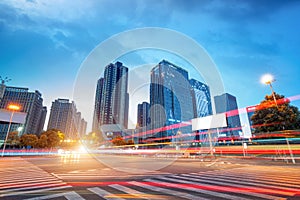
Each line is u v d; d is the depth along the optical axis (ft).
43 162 44.98
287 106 58.44
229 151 70.13
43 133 133.18
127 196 13.73
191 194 14.35
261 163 41.50
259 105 64.59
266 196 13.66
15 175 23.99
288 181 19.63
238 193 14.61
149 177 22.48
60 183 18.57
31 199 12.94
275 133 57.52
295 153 52.16
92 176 23.02
